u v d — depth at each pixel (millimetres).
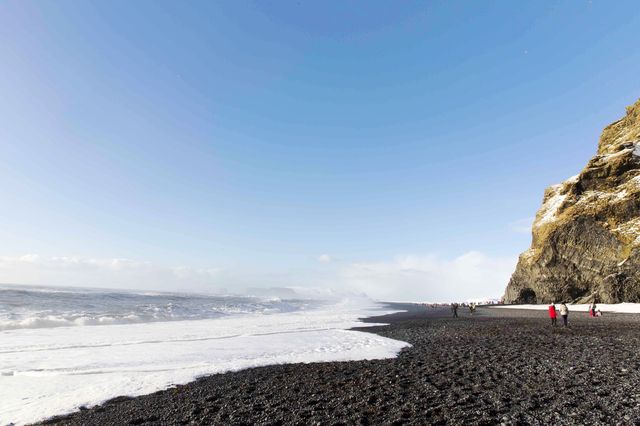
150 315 41094
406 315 58188
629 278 56156
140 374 14367
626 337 21531
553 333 24266
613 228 61469
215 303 80438
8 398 11289
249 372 14383
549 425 8117
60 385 12711
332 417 8953
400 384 11875
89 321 33938
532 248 79688
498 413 8914
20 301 50750
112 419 9359
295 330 30656
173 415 9484
